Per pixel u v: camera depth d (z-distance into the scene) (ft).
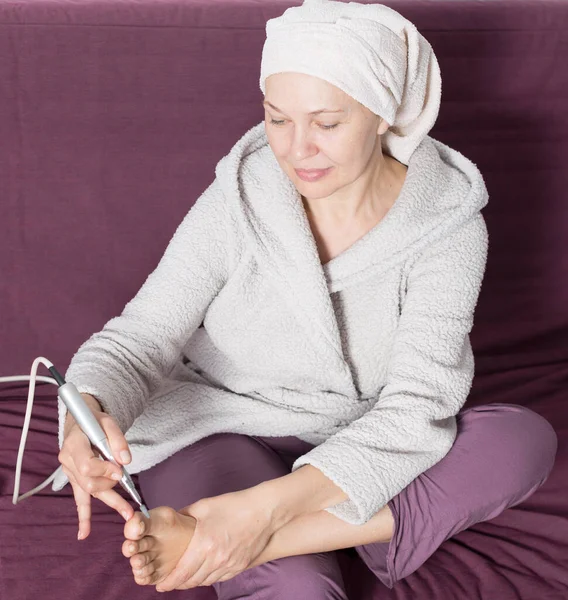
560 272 5.88
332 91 3.35
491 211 5.72
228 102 5.20
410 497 3.72
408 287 4.00
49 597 3.85
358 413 4.14
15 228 5.20
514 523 4.42
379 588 3.96
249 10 5.09
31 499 4.42
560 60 5.52
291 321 3.98
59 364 5.44
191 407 4.09
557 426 5.13
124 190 5.24
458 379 3.81
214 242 3.92
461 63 5.44
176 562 3.21
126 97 5.10
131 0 5.08
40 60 4.97
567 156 5.70
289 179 3.93
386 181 4.07
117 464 3.04
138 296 3.89
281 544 3.46
